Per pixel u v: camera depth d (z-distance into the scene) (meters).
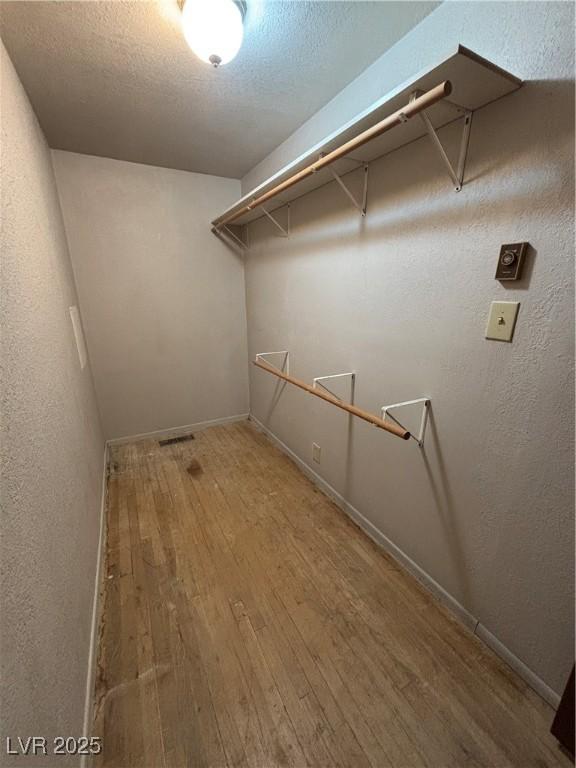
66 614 0.96
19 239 1.01
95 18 1.09
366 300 1.56
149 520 1.89
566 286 0.84
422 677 1.10
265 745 0.95
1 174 0.93
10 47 1.19
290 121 1.79
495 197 0.97
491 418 1.07
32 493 0.83
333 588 1.44
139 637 1.25
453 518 1.27
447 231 1.13
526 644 1.07
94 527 1.58
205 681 1.10
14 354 0.82
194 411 3.08
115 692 1.07
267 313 2.65
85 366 2.15
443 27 1.05
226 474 2.37
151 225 2.53
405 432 1.14
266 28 1.14
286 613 1.33
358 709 1.02
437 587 1.38
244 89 1.50
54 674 0.80
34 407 0.93
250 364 3.16
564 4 0.77
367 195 1.46
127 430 2.83
